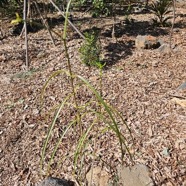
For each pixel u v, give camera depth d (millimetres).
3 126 1396
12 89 1644
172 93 1493
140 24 2525
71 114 1387
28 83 1685
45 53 2014
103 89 1551
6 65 1930
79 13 2830
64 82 1639
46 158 1216
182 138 1198
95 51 1789
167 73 1711
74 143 1247
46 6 2775
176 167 1096
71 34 2291
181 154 1138
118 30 2379
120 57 1922
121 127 1277
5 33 2385
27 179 1165
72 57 1919
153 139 1211
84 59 1782
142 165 1104
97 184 1086
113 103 1438
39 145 1278
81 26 2486
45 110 1450
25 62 1945
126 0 2713
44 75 1750
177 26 2467
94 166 1134
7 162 1241
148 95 1489
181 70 1739
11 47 2145
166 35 2270
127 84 1595
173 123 1283
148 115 1343
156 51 2008
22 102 1524
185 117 1312
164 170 1091
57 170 1166
